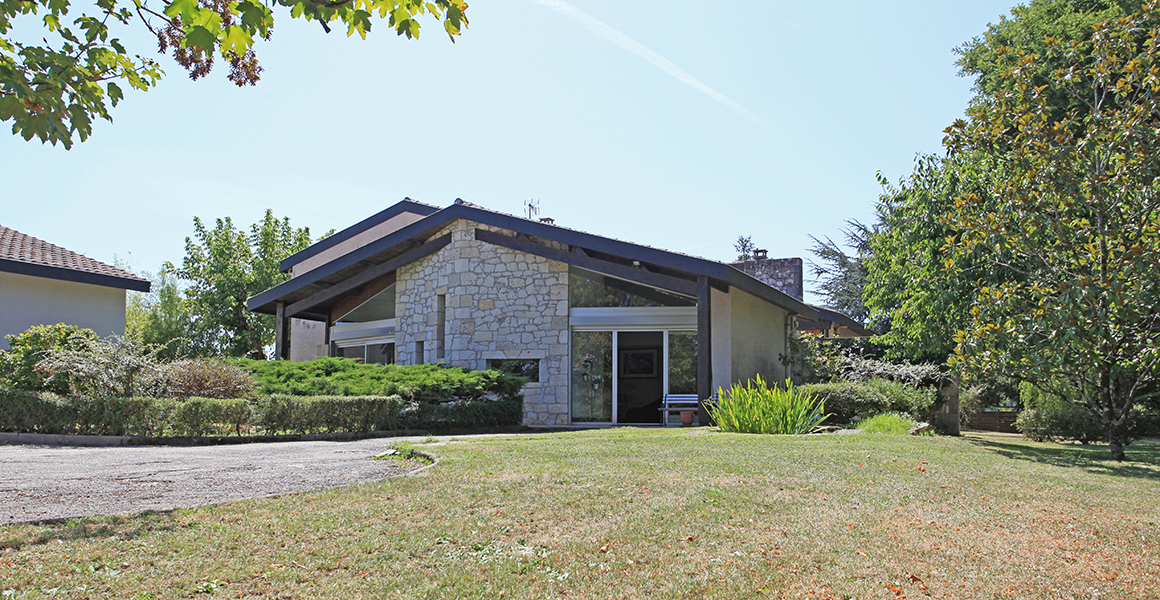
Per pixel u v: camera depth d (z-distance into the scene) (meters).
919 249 13.47
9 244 16.47
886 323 24.86
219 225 32.16
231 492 5.62
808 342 19.77
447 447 8.46
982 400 23.38
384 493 5.52
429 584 3.56
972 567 4.05
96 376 10.97
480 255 17.17
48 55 3.76
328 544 4.14
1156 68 8.80
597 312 16.33
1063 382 11.62
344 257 18.52
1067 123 9.62
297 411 11.33
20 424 10.57
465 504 5.16
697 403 15.23
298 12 3.84
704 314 13.77
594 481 6.07
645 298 16.16
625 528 4.59
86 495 5.45
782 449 8.55
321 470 6.88
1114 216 8.90
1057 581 3.86
